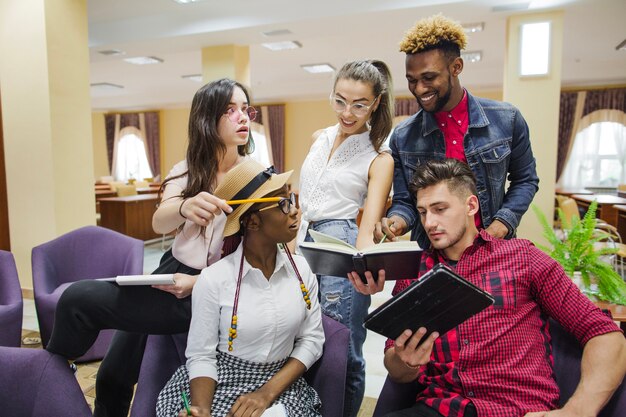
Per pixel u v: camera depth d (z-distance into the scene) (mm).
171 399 1216
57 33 3914
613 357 1111
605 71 8727
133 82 10484
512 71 4914
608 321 1159
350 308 1560
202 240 1320
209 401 1124
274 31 5562
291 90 11109
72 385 1261
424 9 4766
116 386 1629
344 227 1572
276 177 1215
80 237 2896
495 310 1219
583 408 1077
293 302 1241
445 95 1622
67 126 4031
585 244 2072
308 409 1215
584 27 5961
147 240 7023
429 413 1216
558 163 9758
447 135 1775
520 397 1159
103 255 2881
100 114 14062
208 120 1341
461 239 1330
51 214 3947
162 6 5441
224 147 1364
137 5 5398
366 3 4855
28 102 3926
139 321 1273
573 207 4793
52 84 3883
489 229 1623
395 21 5164
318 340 1304
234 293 1198
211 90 1347
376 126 1604
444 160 1352
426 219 1310
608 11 4918
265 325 1184
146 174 13703
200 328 1183
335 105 1546
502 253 1291
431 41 1542
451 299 988
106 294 1249
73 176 4094
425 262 1408
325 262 1166
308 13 5113
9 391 1223
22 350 1275
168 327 1302
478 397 1188
